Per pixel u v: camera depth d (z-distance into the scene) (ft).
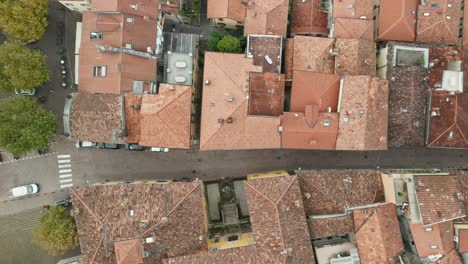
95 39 154.71
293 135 156.76
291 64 167.02
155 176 181.27
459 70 168.45
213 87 155.33
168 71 162.71
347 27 164.76
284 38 168.45
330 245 160.15
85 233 148.66
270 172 179.11
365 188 163.53
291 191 152.25
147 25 154.92
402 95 165.48
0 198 177.27
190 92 153.38
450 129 161.48
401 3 166.71
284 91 167.63
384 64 171.94
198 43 178.29
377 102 156.97
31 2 155.33
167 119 150.10
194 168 181.68
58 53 178.09
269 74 158.51
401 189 157.28
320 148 160.04
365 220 155.53
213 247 159.22
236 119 153.99
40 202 178.29
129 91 153.79
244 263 147.43
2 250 176.96
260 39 163.02
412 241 160.04
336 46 163.22
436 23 168.55
